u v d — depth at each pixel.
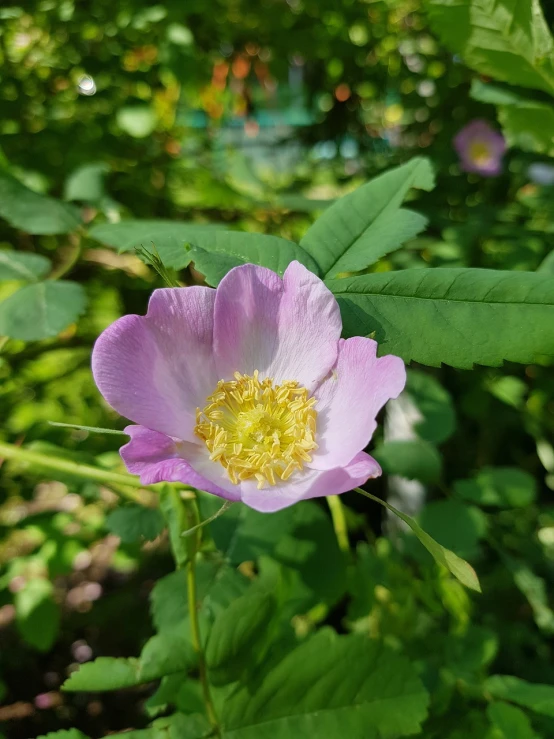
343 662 0.10
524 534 0.24
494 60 0.13
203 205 0.23
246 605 0.10
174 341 0.09
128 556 0.21
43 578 0.20
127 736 0.09
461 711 0.13
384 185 0.11
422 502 0.22
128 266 0.21
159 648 0.09
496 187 0.24
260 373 0.10
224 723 0.09
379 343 0.09
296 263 0.09
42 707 0.26
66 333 0.21
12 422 0.22
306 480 0.09
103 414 0.24
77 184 0.17
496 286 0.09
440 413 0.16
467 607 0.14
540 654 0.21
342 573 0.13
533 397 0.24
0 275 0.14
